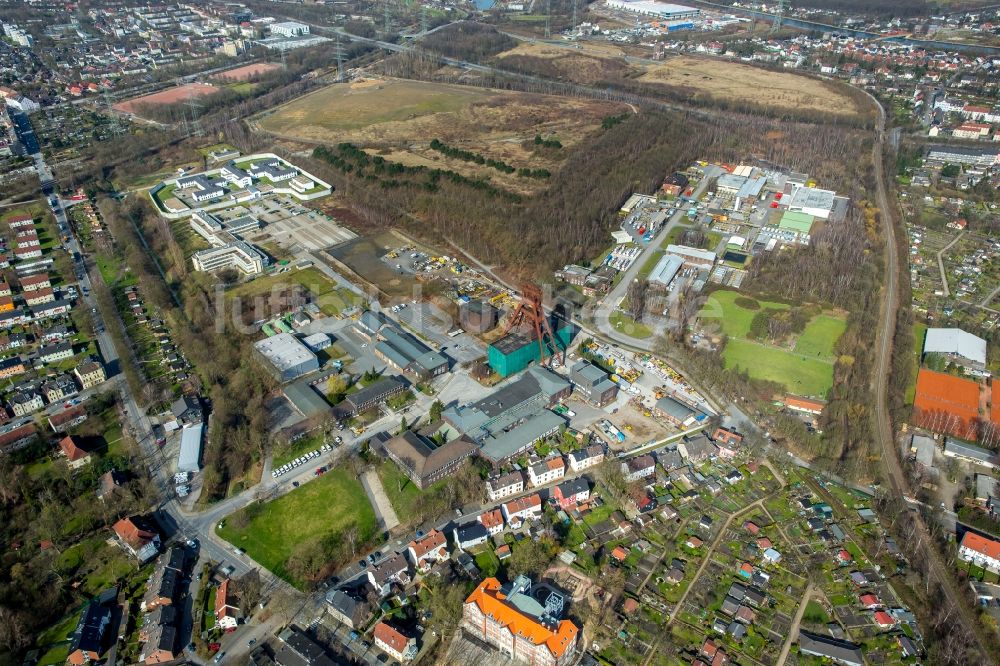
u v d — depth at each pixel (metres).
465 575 179.50
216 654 160.38
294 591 175.75
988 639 161.25
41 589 174.62
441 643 162.88
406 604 172.12
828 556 185.12
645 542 189.88
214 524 195.62
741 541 190.00
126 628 166.38
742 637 163.25
